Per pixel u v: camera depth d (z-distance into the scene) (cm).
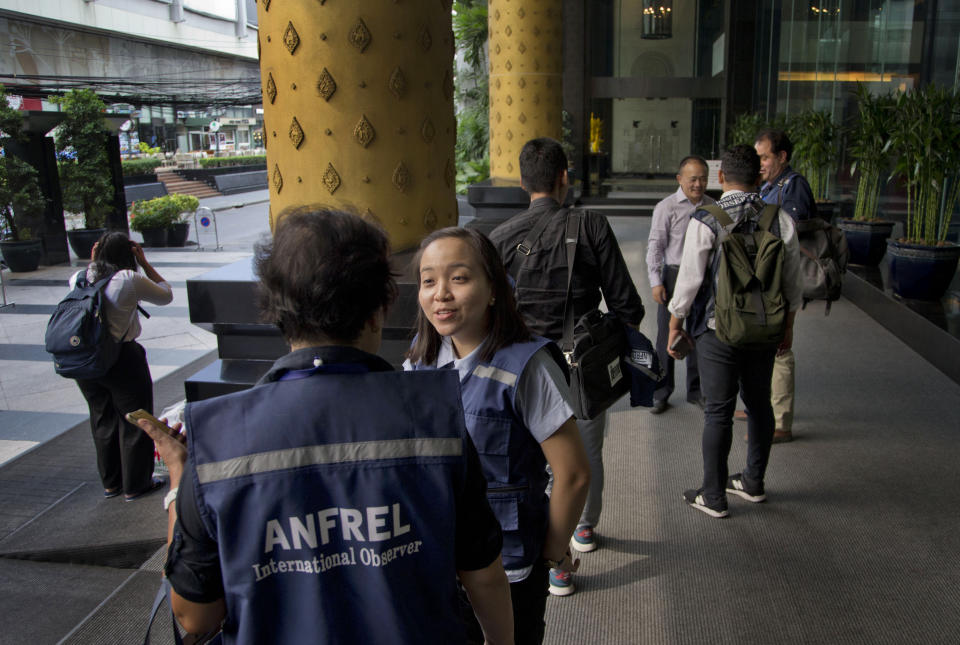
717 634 259
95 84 3400
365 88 289
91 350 388
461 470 107
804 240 422
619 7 2166
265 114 309
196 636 111
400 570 104
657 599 279
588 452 294
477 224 788
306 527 102
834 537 319
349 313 108
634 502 355
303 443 103
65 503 434
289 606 103
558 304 259
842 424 443
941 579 287
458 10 1889
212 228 2238
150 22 4478
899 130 629
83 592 349
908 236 658
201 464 102
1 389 695
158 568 315
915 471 379
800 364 562
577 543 311
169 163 4284
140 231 1756
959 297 632
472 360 170
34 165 1465
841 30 1070
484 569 116
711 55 2158
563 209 268
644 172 2352
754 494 350
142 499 434
